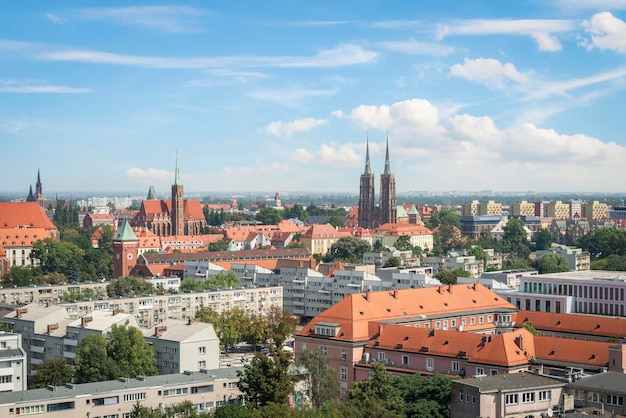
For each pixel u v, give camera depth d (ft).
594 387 598.75
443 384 650.02
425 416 624.59
